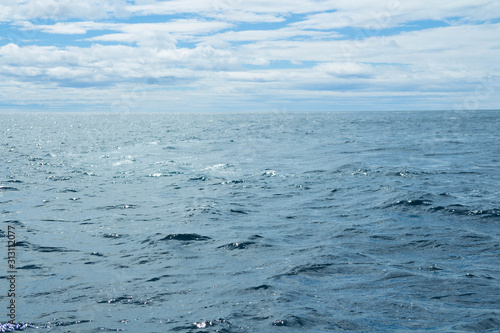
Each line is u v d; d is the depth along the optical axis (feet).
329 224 33.37
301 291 19.84
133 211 38.22
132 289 20.33
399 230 30.91
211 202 41.65
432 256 24.98
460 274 21.79
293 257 25.08
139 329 16.25
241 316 17.24
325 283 20.85
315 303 18.45
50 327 16.35
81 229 32.12
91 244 28.22
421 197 40.78
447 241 27.89
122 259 25.00
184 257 25.36
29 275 22.29
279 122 294.05
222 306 18.24
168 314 17.54
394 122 274.98
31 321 16.87
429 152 88.69
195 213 36.78
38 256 25.58
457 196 42.06
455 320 16.71
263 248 27.07
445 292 19.52
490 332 15.71
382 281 21.01
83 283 21.11
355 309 17.84
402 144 109.09
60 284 20.97
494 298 18.76
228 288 20.31
